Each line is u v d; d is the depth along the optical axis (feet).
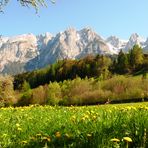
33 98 391.04
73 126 27.58
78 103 348.59
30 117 41.68
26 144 22.98
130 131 21.88
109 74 590.55
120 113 31.53
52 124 31.40
